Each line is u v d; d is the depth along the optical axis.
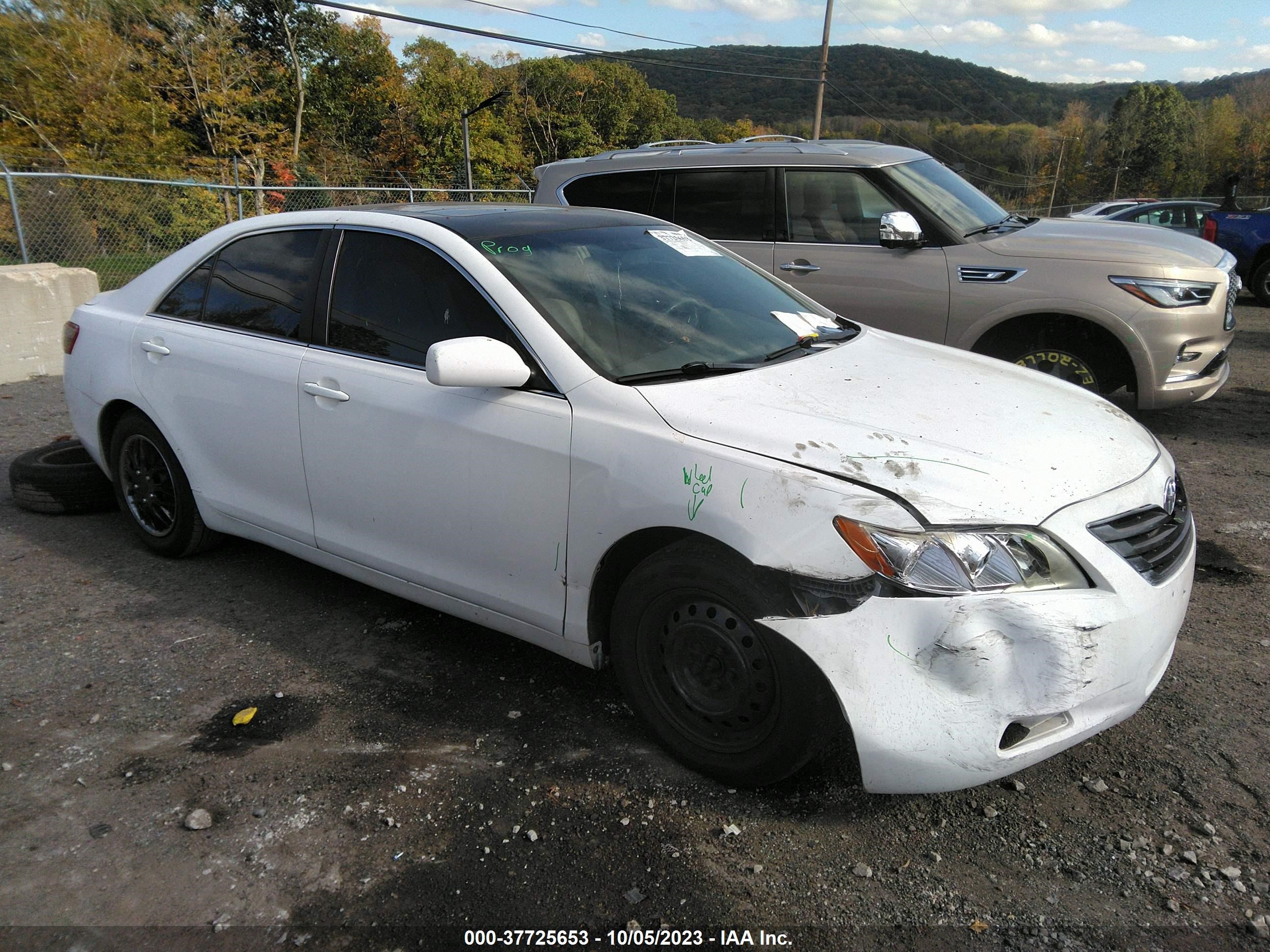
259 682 3.25
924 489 2.31
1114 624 2.31
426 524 3.13
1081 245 5.70
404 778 2.71
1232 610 3.74
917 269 5.97
